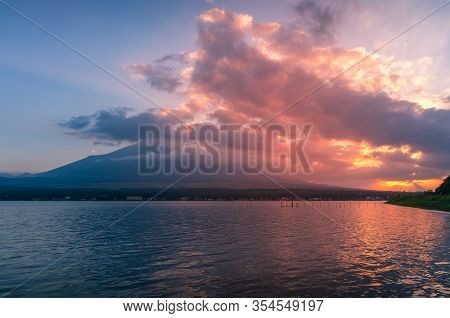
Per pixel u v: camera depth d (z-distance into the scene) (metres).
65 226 80.44
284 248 44.66
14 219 103.44
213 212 144.50
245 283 27.77
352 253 40.75
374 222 86.75
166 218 106.62
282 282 27.94
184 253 41.59
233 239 54.47
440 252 41.41
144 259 38.12
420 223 82.75
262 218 106.25
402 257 38.03
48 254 42.34
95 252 43.28
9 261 37.94
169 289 26.56
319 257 38.22
